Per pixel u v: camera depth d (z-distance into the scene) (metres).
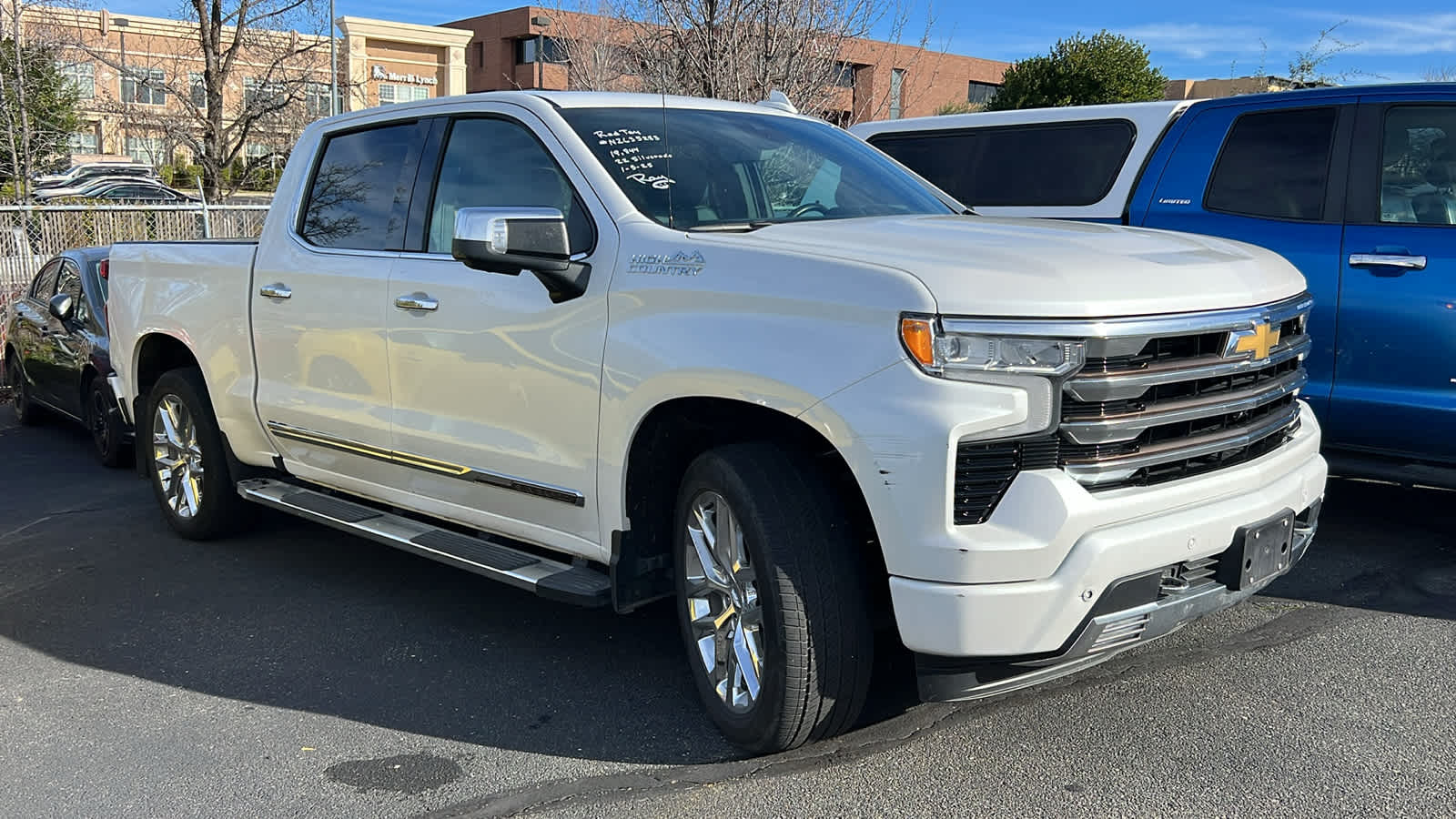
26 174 19.06
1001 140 6.91
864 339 3.02
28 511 6.70
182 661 4.36
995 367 2.89
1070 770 3.34
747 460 3.34
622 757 3.51
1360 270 5.20
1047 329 2.89
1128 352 2.99
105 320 7.95
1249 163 5.79
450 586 5.21
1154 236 3.63
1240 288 3.29
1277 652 4.20
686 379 3.36
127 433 7.71
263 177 23.16
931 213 4.40
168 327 5.75
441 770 3.46
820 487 3.28
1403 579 4.98
